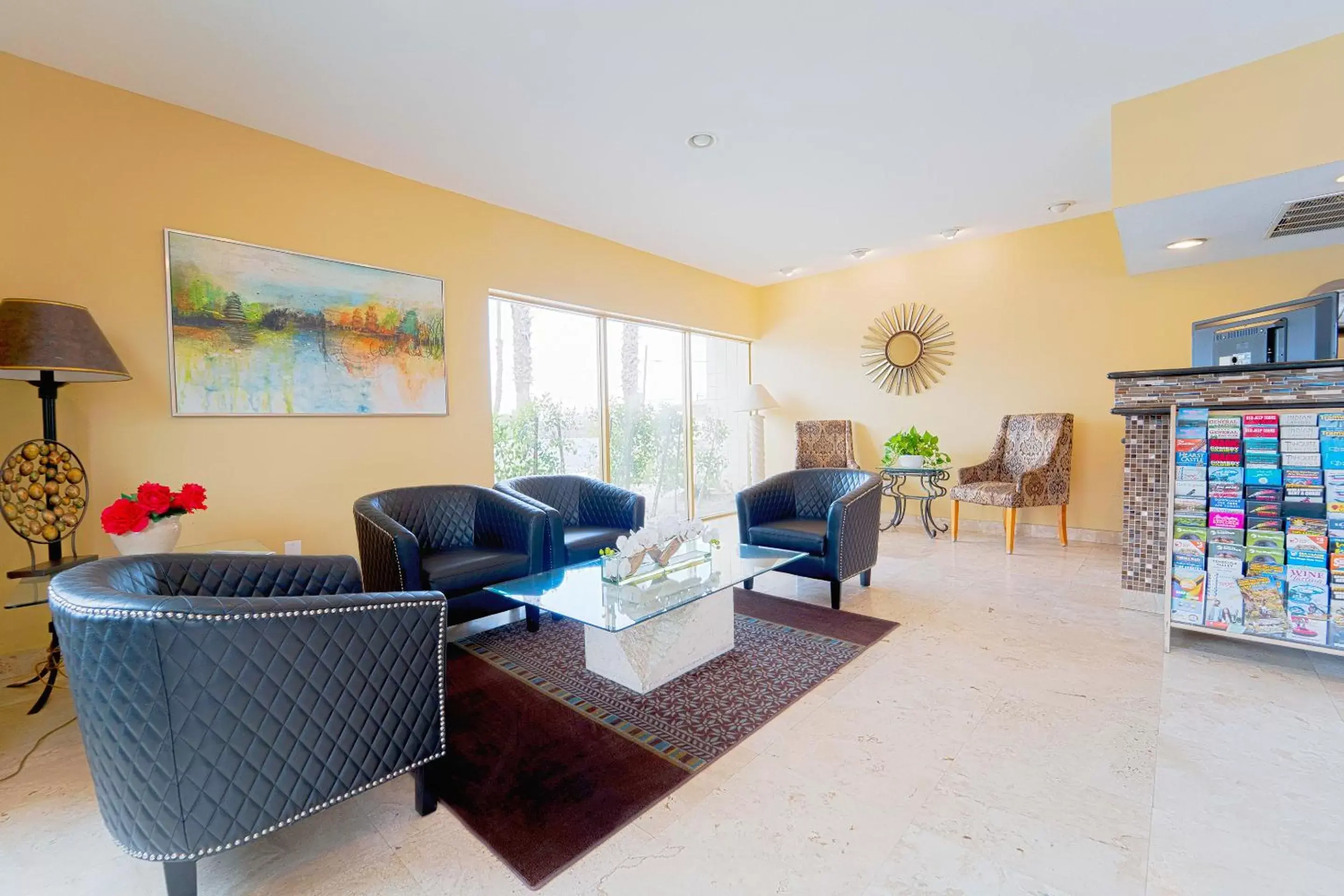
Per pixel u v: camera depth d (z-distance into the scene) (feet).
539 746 6.05
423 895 4.17
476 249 12.82
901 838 4.62
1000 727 6.22
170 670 3.68
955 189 12.65
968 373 17.10
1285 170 8.09
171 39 7.33
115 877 4.47
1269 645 8.25
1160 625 9.16
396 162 10.95
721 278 20.04
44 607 7.98
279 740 4.08
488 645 8.89
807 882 4.19
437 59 7.84
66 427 8.06
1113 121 9.34
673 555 8.41
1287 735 5.94
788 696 7.04
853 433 19.45
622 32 7.35
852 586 11.70
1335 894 3.98
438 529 10.05
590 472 15.98
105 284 8.33
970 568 12.90
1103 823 4.73
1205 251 12.45
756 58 7.94
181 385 8.96
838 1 6.86
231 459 9.48
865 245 16.78
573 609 6.78
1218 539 7.75
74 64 7.83
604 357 16.34
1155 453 9.66
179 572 5.44
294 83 8.36
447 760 5.82
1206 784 5.19
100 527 8.29
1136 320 14.52
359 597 4.50
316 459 10.43
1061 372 15.57
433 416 12.07
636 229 15.01
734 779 5.45
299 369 10.17
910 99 9.04
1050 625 9.23
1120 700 6.72
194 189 9.07
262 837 4.05
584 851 4.55
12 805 5.31
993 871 4.25
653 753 5.90
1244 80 8.33
